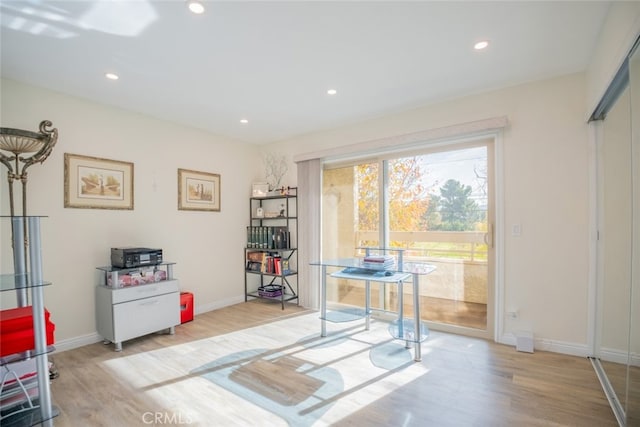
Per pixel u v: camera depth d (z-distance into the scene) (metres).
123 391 2.07
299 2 1.67
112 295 2.73
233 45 2.09
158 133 3.53
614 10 1.68
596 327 2.42
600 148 2.40
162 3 1.67
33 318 1.68
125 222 3.21
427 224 3.30
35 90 2.65
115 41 2.03
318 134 4.05
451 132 2.96
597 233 2.42
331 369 2.35
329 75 2.54
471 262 3.04
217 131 4.06
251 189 4.61
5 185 2.48
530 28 1.93
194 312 3.81
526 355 2.54
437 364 2.41
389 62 2.34
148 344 2.87
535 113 2.65
